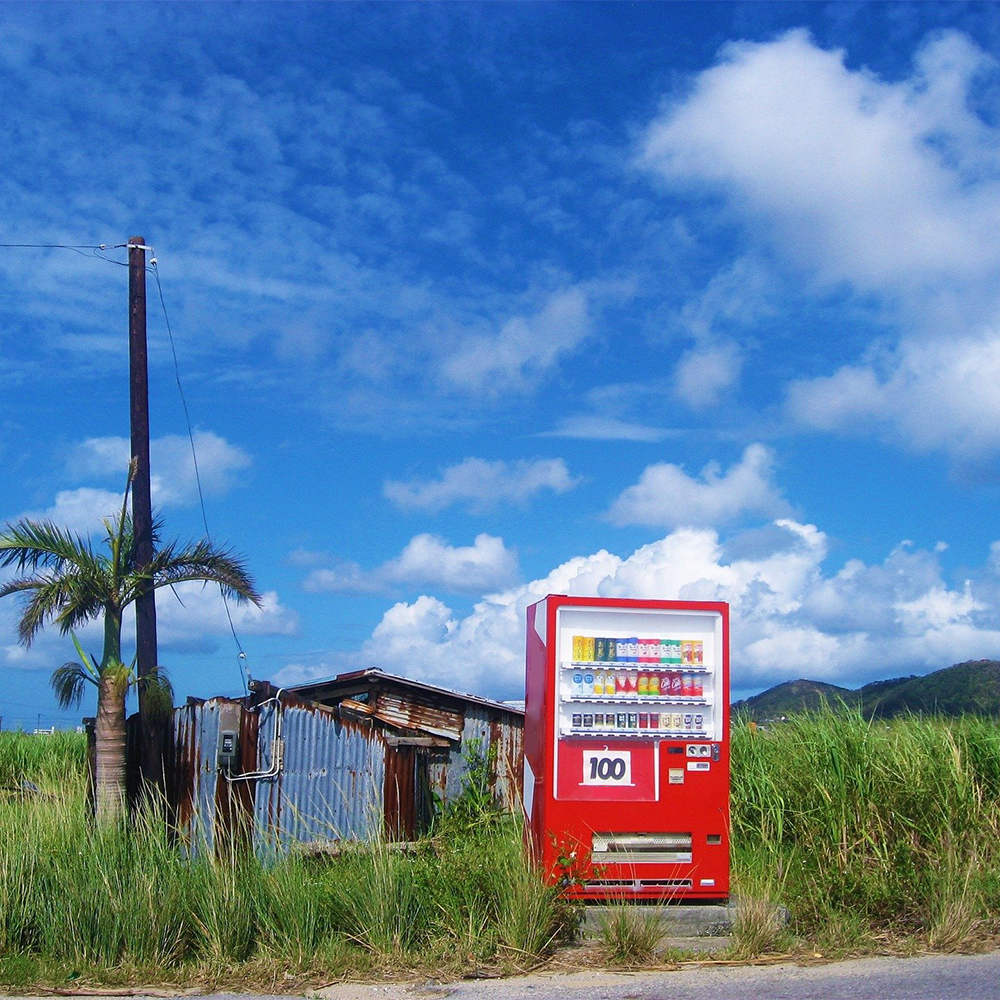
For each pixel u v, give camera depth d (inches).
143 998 289.9
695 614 378.9
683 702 372.5
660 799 363.6
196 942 330.0
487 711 648.4
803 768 446.0
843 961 314.0
